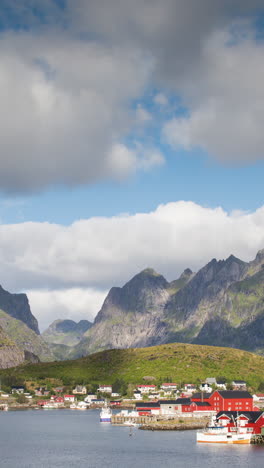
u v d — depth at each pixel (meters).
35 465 184.38
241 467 176.50
